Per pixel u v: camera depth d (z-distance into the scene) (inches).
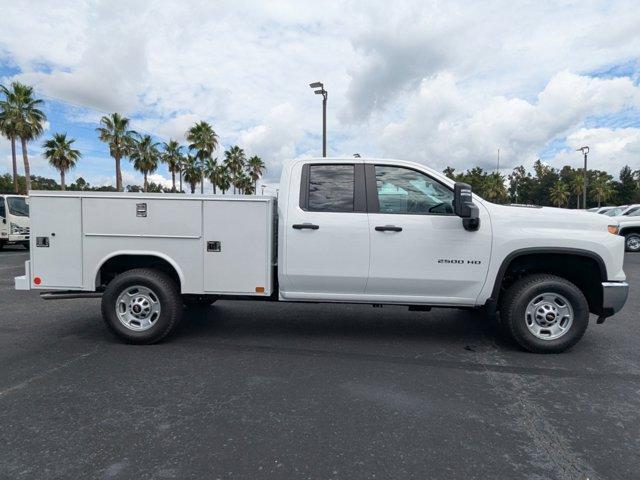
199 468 99.3
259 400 135.0
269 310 256.2
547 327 179.9
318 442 110.8
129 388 143.3
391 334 208.2
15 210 600.7
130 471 98.0
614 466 101.9
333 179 185.3
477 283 178.4
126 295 188.1
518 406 132.7
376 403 133.7
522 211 179.9
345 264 180.5
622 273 177.3
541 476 97.6
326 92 622.8
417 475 97.3
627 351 184.9
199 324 224.5
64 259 187.6
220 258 184.4
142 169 1942.7
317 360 171.8
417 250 177.9
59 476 95.9
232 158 2447.1
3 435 113.2
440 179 181.2
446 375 157.1
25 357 172.9
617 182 3823.8
